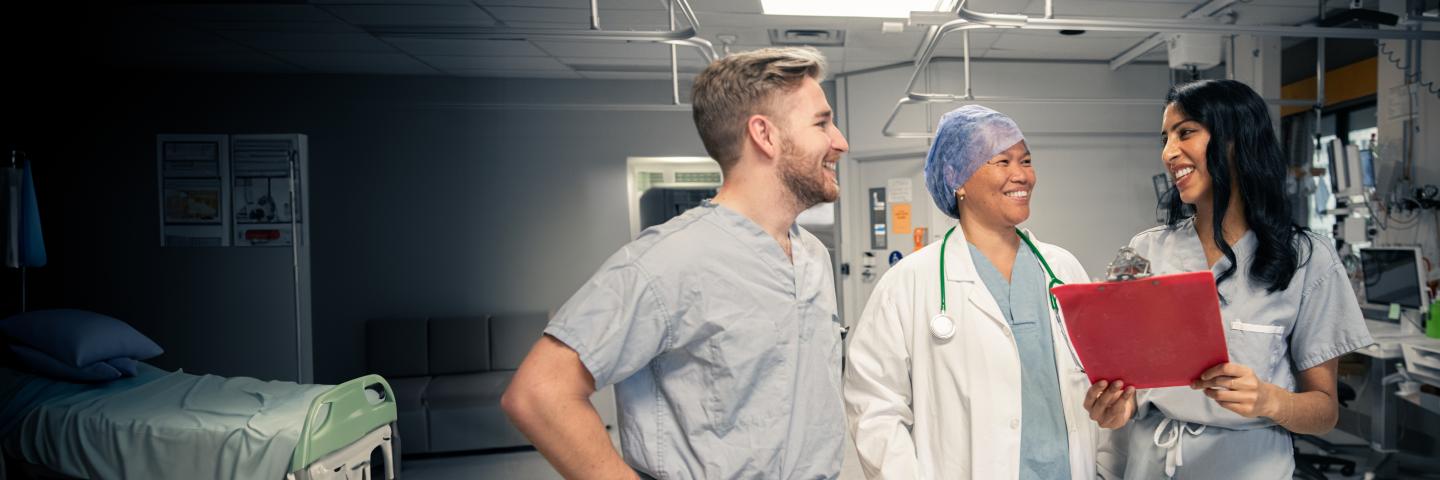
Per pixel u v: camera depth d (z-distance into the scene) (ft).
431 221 18.89
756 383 2.98
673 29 7.27
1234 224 4.33
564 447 2.70
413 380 16.58
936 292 4.47
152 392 9.75
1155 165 19.66
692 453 2.98
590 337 2.74
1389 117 13.78
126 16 13.42
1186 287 3.05
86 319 10.64
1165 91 19.54
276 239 13.12
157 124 17.84
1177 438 4.33
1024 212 4.29
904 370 4.52
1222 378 3.48
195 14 13.33
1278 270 4.06
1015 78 19.17
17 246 12.45
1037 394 4.24
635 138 19.45
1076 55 18.83
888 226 20.16
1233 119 4.09
